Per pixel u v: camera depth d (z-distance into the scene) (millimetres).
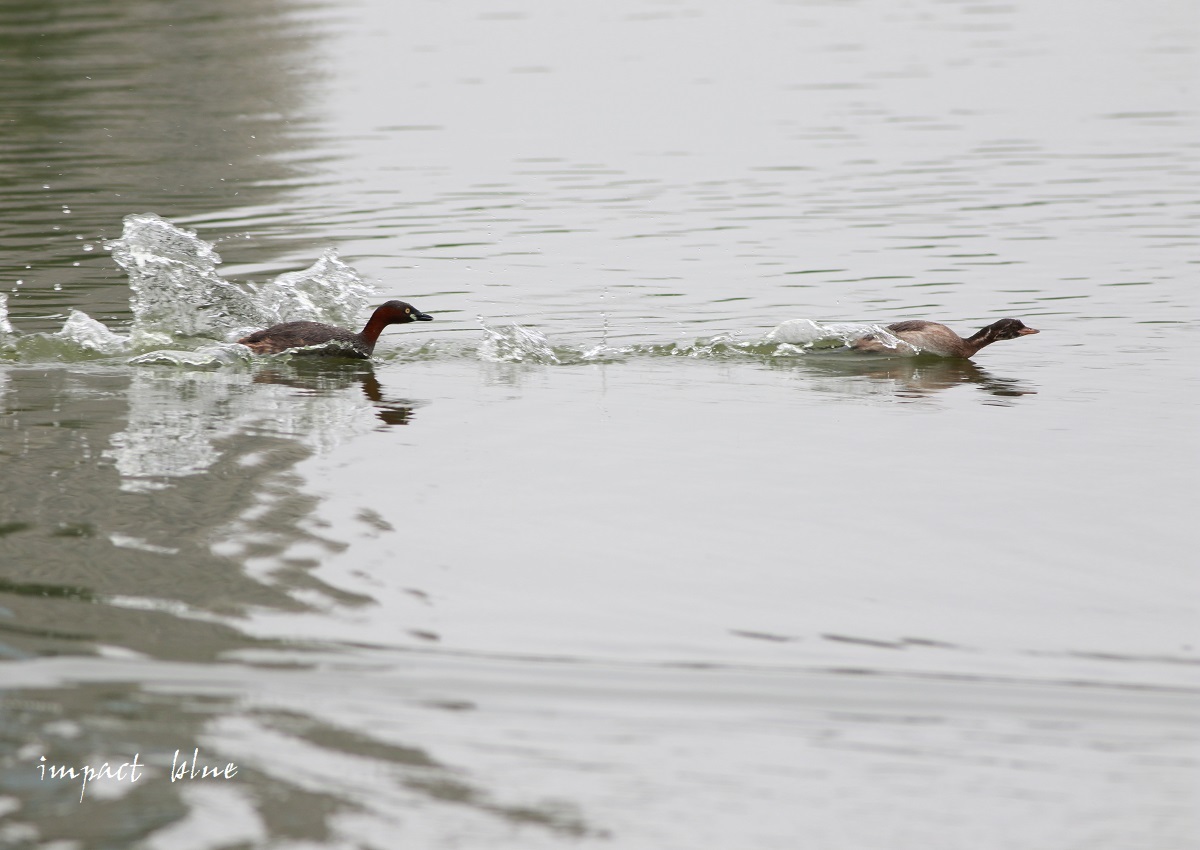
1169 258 30047
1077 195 36062
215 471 17828
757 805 10469
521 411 21062
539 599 14078
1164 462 18484
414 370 23578
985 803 10562
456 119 46312
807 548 15570
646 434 19859
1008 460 18672
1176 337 24891
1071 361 23812
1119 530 16078
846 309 27094
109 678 12117
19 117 45156
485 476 17875
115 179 37750
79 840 9703
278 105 47844
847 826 10250
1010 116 46125
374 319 24438
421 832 9969
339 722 11484
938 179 38156
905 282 28859
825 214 34781
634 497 17156
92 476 17484
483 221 34219
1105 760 11172
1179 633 13453
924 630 13508
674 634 13344
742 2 70250
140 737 11117
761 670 12625
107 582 14188
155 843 9688
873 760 11148
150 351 24203
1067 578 14758
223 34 59781
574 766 10930
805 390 22375
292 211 34906
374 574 14594
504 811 10258
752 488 17562
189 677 12172
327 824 10016
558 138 43719
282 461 18328
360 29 62375
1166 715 11891
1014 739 11484
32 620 13234
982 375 23219
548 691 12133
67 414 20359
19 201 35281
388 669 12461
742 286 28703
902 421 20578
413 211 35125
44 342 24312
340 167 39812
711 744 11328
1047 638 13359
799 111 47531
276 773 10656
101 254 30359
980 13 66750
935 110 47250
